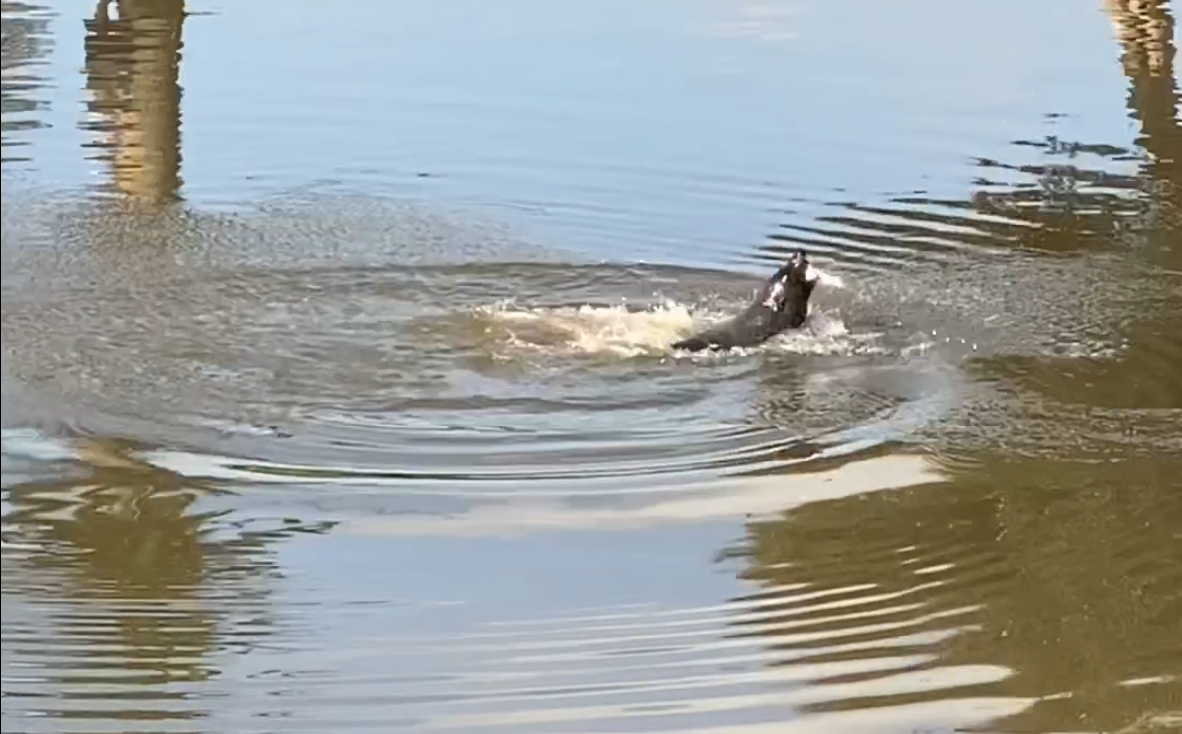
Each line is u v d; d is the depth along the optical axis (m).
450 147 21.77
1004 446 13.97
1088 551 12.37
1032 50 26.39
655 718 10.29
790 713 10.38
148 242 18.05
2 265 7.42
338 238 18.44
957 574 12.02
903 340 16.12
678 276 18.08
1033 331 16.50
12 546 12.03
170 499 12.77
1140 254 18.69
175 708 10.17
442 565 12.00
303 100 23.34
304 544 12.24
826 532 12.56
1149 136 22.59
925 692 10.69
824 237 19.27
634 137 22.31
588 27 27.45
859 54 26.25
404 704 10.33
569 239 18.89
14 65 23.17
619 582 11.84
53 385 14.47
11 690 10.29
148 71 23.36
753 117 23.17
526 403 14.52
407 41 26.34
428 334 15.92
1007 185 20.98
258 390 14.59
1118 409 14.81
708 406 14.62
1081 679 10.73
